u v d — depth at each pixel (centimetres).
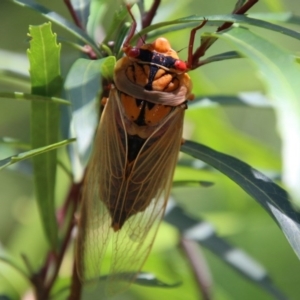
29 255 55
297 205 43
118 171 46
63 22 45
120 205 46
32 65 45
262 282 50
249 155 55
